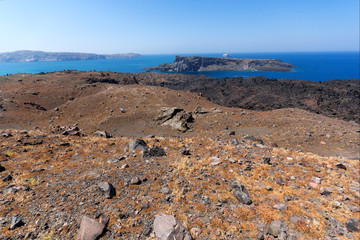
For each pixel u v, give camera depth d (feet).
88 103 281.74
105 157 61.72
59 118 240.32
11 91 347.36
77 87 426.51
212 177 46.06
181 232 26.35
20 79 458.09
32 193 36.70
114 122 216.95
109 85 445.78
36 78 488.85
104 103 280.92
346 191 41.22
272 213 32.53
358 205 36.06
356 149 111.75
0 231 26.58
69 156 63.05
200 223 29.48
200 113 236.43
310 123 164.96
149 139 90.02
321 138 132.16
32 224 28.32
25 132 88.38
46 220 29.07
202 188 40.63
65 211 31.30
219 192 39.34
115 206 33.06
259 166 54.60
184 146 76.84
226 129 176.76
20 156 59.62
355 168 56.24
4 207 32.09
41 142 75.25
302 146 123.13
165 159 59.06
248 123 181.98
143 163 54.80
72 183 41.14
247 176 47.75
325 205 35.99
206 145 78.84
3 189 38.50
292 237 26.48
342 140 126.00
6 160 55.93
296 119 178.09
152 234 26.96
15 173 46.75
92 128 203.82
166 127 202.08
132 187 39.83
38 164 53.78
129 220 29.68
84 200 34.55
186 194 37.76
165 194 37.63
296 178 47.93
